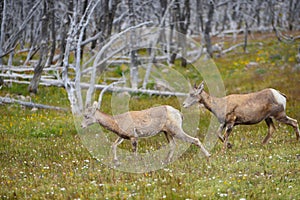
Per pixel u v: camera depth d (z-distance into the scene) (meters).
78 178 24.06
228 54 77.00
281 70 64.12
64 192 21.91
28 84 50.84
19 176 25.02
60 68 53.00
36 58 62.53
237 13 88.94
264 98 29.30
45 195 21.58
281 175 23.14
